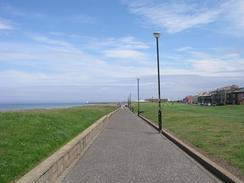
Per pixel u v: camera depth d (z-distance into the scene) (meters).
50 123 19.05
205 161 12.50
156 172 11.35
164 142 20.25
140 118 51.50
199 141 18.00
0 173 8.87
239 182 9.14
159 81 30.34
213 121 31.45
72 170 11.74
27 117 18.94
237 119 34.94
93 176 10.75
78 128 22.16
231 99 123.38
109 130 29.09
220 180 10.24
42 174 8.91
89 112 41.59
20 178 8.59
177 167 12.29
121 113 74.12
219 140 17.81
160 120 27.50
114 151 16.39
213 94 148.25
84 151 16.39
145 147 17.92
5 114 19.19
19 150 11.53
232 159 12.50
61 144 14.94
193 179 10.34
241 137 18.64
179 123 32.28
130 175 10.88
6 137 12.85
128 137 23.17
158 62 31.42
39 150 12.26
